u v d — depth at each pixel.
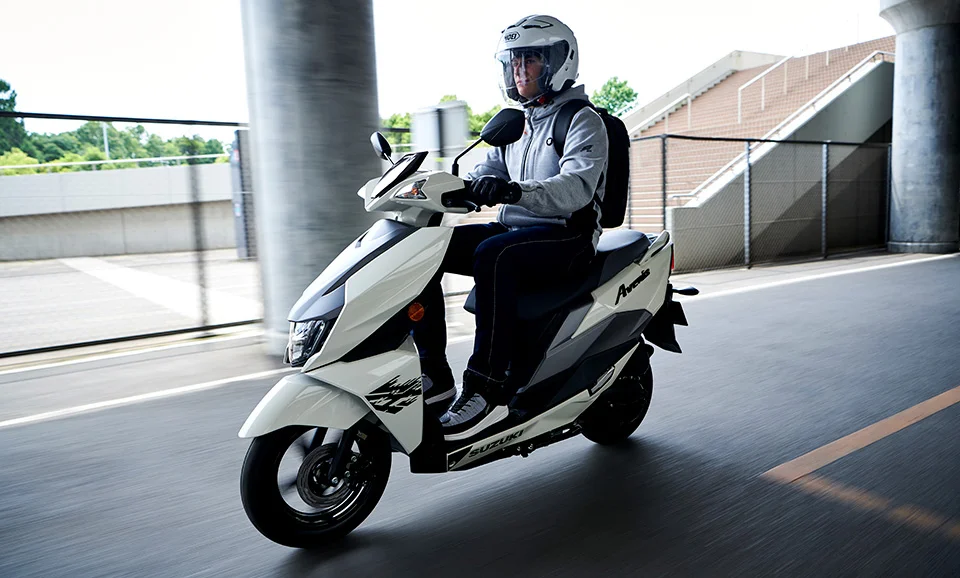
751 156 13.05
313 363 2.45
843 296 8.13
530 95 3.12
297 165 5.37
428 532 2.77
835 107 14.51
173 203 19.03
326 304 2.47
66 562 2.59
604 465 3.40
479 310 2.86
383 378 2.52
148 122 6.22
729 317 7.02
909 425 3.84
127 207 18.34
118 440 3.88
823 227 12.62
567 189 2.84
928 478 3.16
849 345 5.72
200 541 2.74
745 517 2.83
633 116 20.52
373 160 5.59
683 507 2.93
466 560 2.55
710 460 3.43
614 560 2.52
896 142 13.41
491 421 2.84
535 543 2.66
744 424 3.94
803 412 4.11
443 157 5.69
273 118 5.38
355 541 2.71
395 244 2.62
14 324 7.75
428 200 2.52
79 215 17.73
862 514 2.83
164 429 4.05
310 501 2.62
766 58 24.22
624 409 3.58
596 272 3.21
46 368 5.56
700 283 9.53
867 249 14.26
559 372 3.07
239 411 4.36
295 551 2.65
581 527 2.78
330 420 2.45
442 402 3.01
